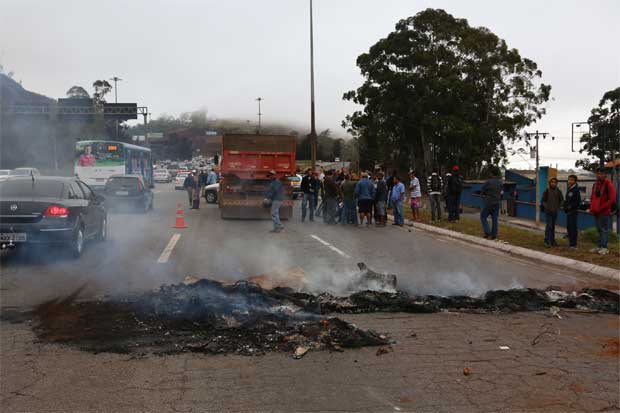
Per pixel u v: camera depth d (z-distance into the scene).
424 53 40.50
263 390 4.55
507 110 42.19
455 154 42.38
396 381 4.77
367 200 19.69
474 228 18.00
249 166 20.98
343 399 4.39
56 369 4.98
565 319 6.92
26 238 10.06
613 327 6.58
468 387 4.66
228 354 5.41
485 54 41.28
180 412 4.12
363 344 5.73
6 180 11.01
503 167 44.34
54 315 6.66
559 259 11.59
